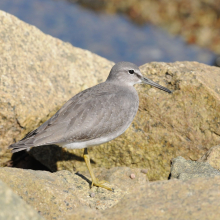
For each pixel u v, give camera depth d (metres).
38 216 6.95
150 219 7.91
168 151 12.52
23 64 13.73
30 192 9.26
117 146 12.73
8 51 13.58
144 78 12.61
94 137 11.08
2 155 13.09
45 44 15.03
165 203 8.37
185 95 12.26
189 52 23.94
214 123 12.06
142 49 24.12
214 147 11.91
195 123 12.22
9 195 6.82
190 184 8.88
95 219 8.27
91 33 25.41
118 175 12.05
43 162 13.38
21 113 12.70
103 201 10.07
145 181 11.82
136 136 12.61
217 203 8.05
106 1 28.41
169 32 25.59
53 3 28.39
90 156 12.94
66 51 15.69
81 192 10.54
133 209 8.34
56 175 10.81
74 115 10.90
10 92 12.67
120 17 27.28
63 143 11.08
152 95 12.60
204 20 25.59
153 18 26.70
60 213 9.02
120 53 23.69
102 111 11.09
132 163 12.88
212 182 8.84
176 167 11.61
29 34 14.60
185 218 7.76
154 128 12.54
